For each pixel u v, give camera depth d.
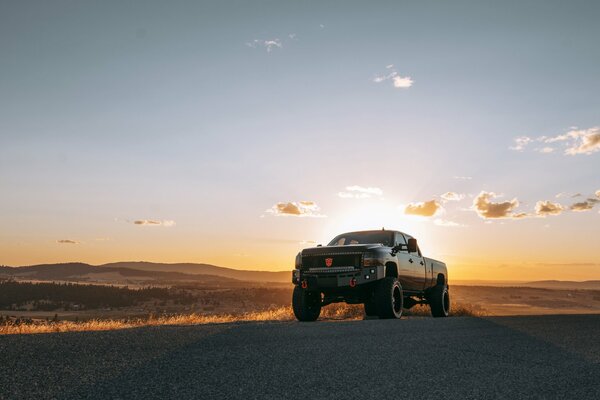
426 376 4.31
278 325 7.37
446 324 8.69
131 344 4.99
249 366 4.30
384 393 3.66
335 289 11.74
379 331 7.28
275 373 4.09
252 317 14.36
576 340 7.06
